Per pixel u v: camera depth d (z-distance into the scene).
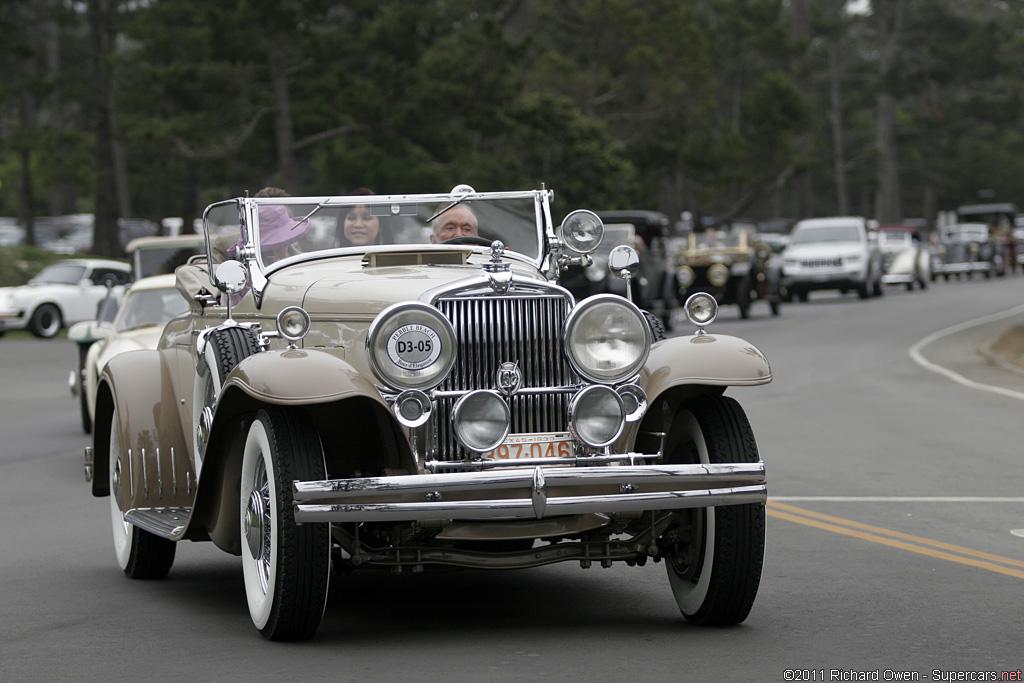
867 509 28.22
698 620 18.44
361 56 145.00
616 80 175.88
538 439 17.45
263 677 15.80
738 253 96.19
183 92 131.88
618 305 17.56
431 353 17.02
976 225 177.50
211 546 26.34
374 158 124.31
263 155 139.75
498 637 17.88
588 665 16.23
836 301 122.19
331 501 16.23
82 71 132.00
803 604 19.72
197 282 21.98
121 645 17.64
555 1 179.50
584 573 22.72
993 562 22.80
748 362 17.83
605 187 138.38
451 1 161.88
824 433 41.00
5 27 132.12
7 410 52.44
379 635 18.08
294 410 17.34
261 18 120.44
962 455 36.25
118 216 131.50
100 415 24.22
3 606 20.34
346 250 21.00
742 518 17.67
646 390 17.75
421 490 16.34
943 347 73.69
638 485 16.97
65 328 99.88
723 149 180.75
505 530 17.28
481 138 142.50
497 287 17.56
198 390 20.42
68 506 30.48
